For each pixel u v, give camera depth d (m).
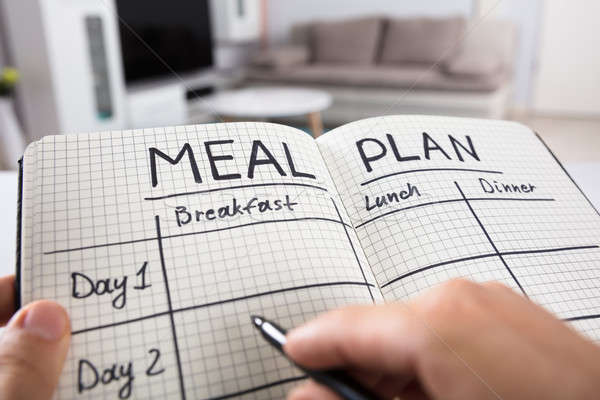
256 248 0.23
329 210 0.26
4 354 0.17
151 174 0.25
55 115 1.67
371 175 0.28
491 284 0.14
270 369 0.19
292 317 0.21
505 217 0.26
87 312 0.20
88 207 0.24
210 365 0.19
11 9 1.59
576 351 0.12
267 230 0.24
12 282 0.23
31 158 0.25
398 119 0.30
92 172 0.25
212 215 0.24
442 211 0.26
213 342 0.20
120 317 0.20
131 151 0.26
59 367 0.18
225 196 0.25
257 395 0.19
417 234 0.25
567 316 0.21
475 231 0.25
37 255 0.22
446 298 0.14
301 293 0.22
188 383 0.19
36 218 0.23
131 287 0.21
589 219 0.27
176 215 0.24
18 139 1.52
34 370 0.17
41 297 0.21
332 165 0.29
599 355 0.11
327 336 0.14
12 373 0.16
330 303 0.21
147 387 0.19
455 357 0.12
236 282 0.22
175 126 0.28
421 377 0.13
